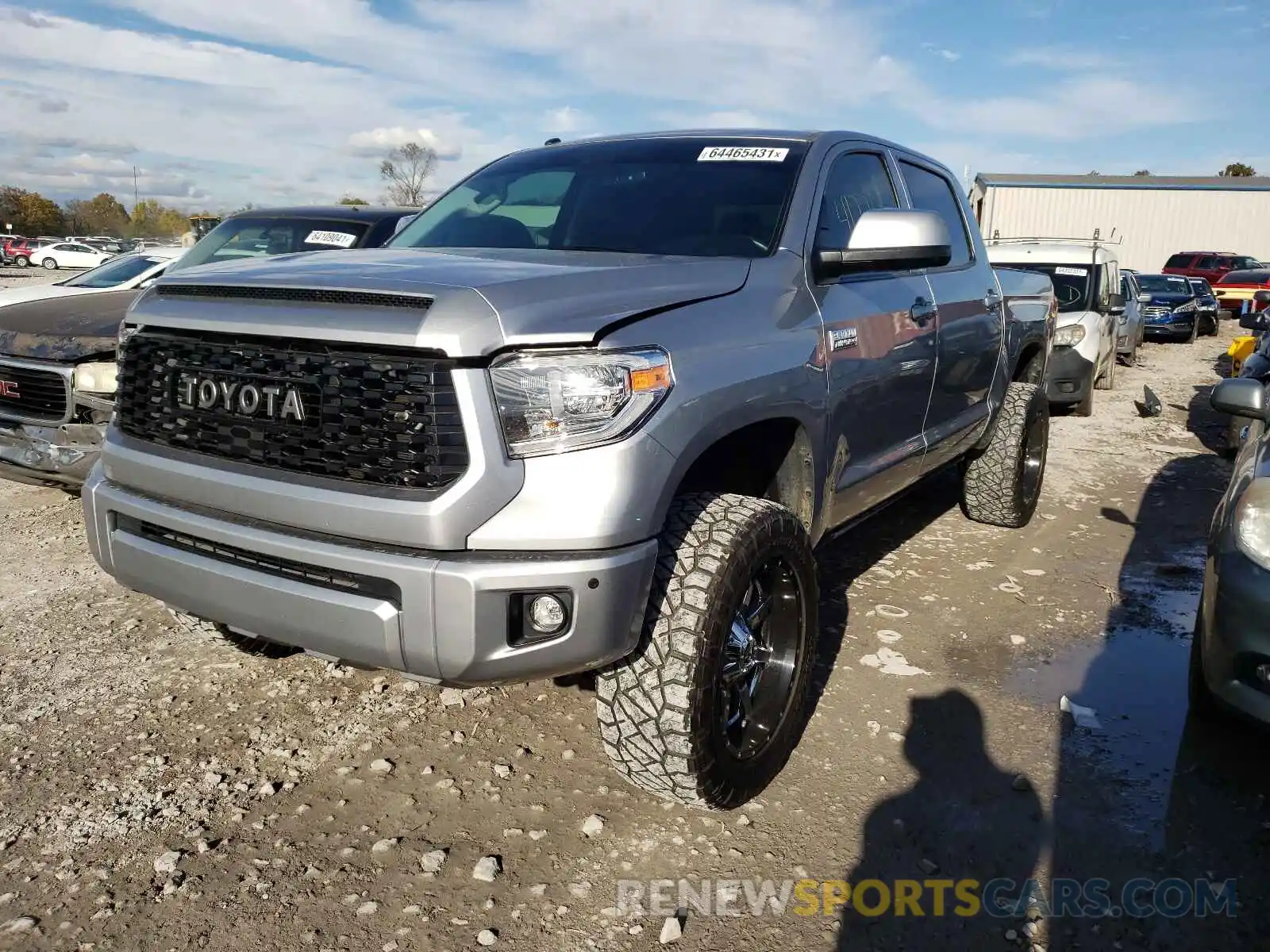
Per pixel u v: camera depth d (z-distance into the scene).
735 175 3.45
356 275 2.43
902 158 4.27
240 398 2.44
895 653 3.85
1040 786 2.94
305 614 2.33
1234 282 27.59
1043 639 4.02
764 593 2.85
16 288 7.34
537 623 2.24
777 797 2.87
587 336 2.22
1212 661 2.89
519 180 3.83
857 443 3.40
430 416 2.17
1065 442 8.59
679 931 2.31
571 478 2.19
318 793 2.87
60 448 4.80
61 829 2.67
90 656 3.73
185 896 2.42
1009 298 5.07
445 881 2.49
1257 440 3.39
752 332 2.73
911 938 2.32
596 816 2.75
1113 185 35.88
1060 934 2.34
